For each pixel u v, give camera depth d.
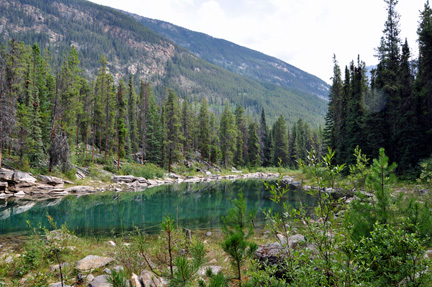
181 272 3.93
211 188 39.94
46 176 30.95
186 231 9.77
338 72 49.28
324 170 3.74
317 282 3.54
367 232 4.84
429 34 28.45
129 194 32.47
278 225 4.07
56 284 6.48
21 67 32.44
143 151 58.44
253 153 80.00
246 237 4.90
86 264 7.77
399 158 30.72
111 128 49.41
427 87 29.56
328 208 3.70
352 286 3.31
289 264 3.89
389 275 3.51
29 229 15.16
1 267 7.35
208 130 76.12
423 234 4.81
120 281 4.38
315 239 3.65
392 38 35.44
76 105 38.59
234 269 4.33
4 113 29.47
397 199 5.40
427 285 3.35
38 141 34.53
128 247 8.18
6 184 27.14
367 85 42.91
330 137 47.09
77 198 28.11
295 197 24.44
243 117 91.94
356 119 35.50
